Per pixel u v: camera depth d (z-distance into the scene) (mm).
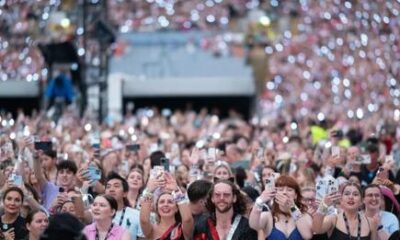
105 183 36281
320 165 42719
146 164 39625
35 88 73750
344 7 67688
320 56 84562
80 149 43250
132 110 86062
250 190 34406
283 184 31062
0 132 45031
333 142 44031
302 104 82000
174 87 86812
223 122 78188
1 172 34875
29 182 35344
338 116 69938
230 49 98938
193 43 100000
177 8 102375
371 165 39500
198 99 89812
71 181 35562
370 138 45781
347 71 76188
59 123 56906
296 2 98438
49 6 73750
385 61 64875
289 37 93375
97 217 30188
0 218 31984
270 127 58688
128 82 85438
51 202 34812
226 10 103750
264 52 98000
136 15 100125
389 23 62625
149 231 31047
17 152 41000
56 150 42031
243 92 88188
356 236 31359
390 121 61031
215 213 30000
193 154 38906
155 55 96688
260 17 101250
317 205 31016
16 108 75875
